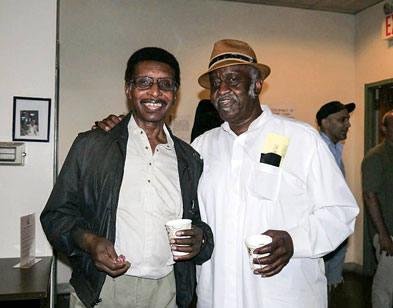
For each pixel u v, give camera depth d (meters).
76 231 1.38
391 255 2.82
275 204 1.57
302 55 4.77
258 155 1.62
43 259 2.21
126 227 1.40
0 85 2.20
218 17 4.48
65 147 4.09
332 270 3.42
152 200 1.44
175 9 4.35
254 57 1.64
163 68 1.48
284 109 4.71
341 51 4.91
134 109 1.52
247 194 1.58
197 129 2.53
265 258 1.36
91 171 1.42
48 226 1.42
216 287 1.62
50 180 2.26
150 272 1.41
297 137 1.62
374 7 4.62
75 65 4.11
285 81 4.72
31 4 2.23
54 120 2.27
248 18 4.57
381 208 2.91
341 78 4.92
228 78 1.60
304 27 4.77
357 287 4.27
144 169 1.46
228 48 1.61
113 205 1.40
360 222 4.86
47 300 1.91
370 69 4.70
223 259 1.61
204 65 4.43
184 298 1.57
